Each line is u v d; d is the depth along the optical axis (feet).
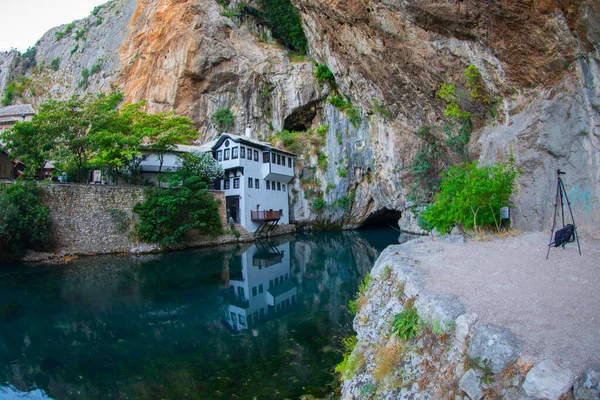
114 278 52.65
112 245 71.00
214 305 40.42
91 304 40.75
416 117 78.02
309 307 38.47
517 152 42.16
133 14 174.29
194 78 125.90
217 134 122.42
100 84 165.78
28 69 212.84
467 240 36.17
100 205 70.69
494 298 17.53
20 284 48.37
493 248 30.55
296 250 78.59
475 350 13.74
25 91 196.65
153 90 132.57
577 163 33.83
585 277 20.03
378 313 24.73
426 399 14.23
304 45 138.72
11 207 58.85
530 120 40.75
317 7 68.69
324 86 125.08
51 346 29.48
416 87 66.28
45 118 72.49
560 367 11.26
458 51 48.16
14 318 36.09
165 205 74.74
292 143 118.21
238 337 30.66
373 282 31.81
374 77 77.25
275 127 127.13
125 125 87.20
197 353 27.58
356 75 88.63
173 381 23.27
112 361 26.55
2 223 57.72
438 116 69.05
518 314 15.33
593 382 10.38
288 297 43.06
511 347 12.75
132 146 77.97
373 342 21.63
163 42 134.21
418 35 52.16
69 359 27.07
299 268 60.34
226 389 21.98
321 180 116.06
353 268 59.52
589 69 32.65
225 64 126.41
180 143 110.73
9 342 30.32
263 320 34.88
